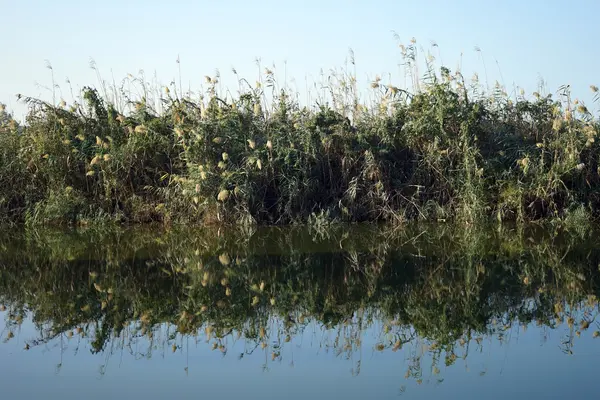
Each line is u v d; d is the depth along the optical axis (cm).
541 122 1277
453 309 615
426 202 1212
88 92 1281
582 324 559
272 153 1206
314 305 638
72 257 873
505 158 1207
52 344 521
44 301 655
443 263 816
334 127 1221
